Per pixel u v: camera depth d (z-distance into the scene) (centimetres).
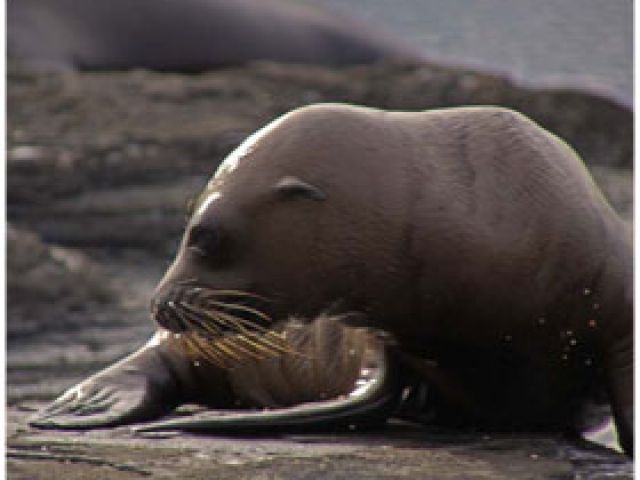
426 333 2711
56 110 7200
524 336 2688
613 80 8400
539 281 2656
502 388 2755
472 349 2714
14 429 2734
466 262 2652
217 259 2670
